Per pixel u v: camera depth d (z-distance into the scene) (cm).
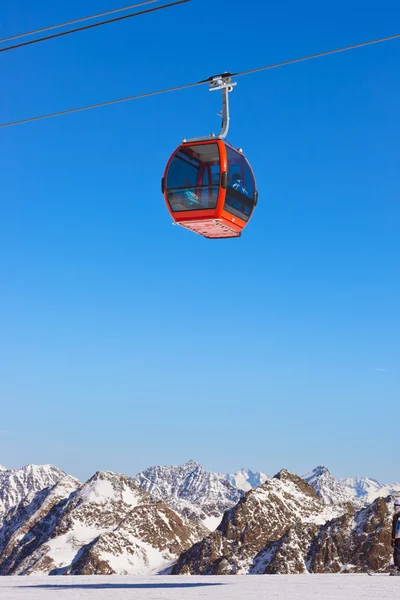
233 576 4469
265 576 4366
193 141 4634
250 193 4769
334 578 3872
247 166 4762
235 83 4384
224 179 4522
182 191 4616
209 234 4962
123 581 4378
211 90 4428
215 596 2838
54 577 5169
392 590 2966
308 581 3688
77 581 4531
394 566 3681
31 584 4206
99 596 3006
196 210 4616
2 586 3950
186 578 4516
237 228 4825
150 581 4259
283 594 2869
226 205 4600
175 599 2762
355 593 2856
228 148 4634
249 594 2900
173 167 4641
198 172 4584
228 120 4622
